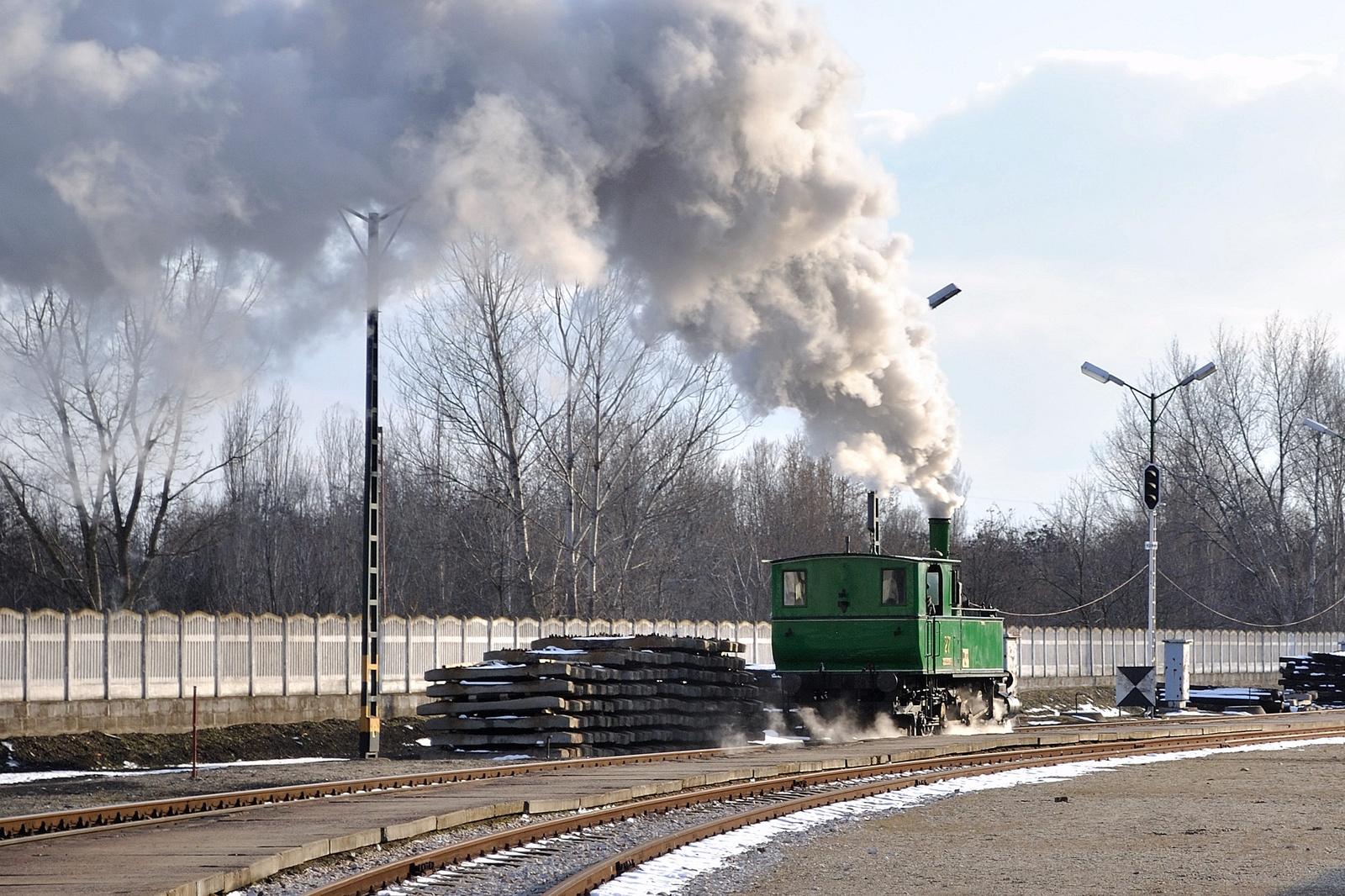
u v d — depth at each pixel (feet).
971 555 516.73
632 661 188.85
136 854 87.10
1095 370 290.97
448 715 182.39
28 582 361.92
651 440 345.10
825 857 96.58
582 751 178.60
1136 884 85.46
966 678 220.43
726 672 206.59
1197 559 553.64
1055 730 209.15
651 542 363.15
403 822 100.27
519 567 313.32
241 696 199.31
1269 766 173.88
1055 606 536.42
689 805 123.95
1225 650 424.46
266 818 106.83
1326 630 503.61
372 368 177.68
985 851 100.32
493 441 317.01
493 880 85.71
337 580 400.26
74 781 140.87
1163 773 163.43
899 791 138.21
